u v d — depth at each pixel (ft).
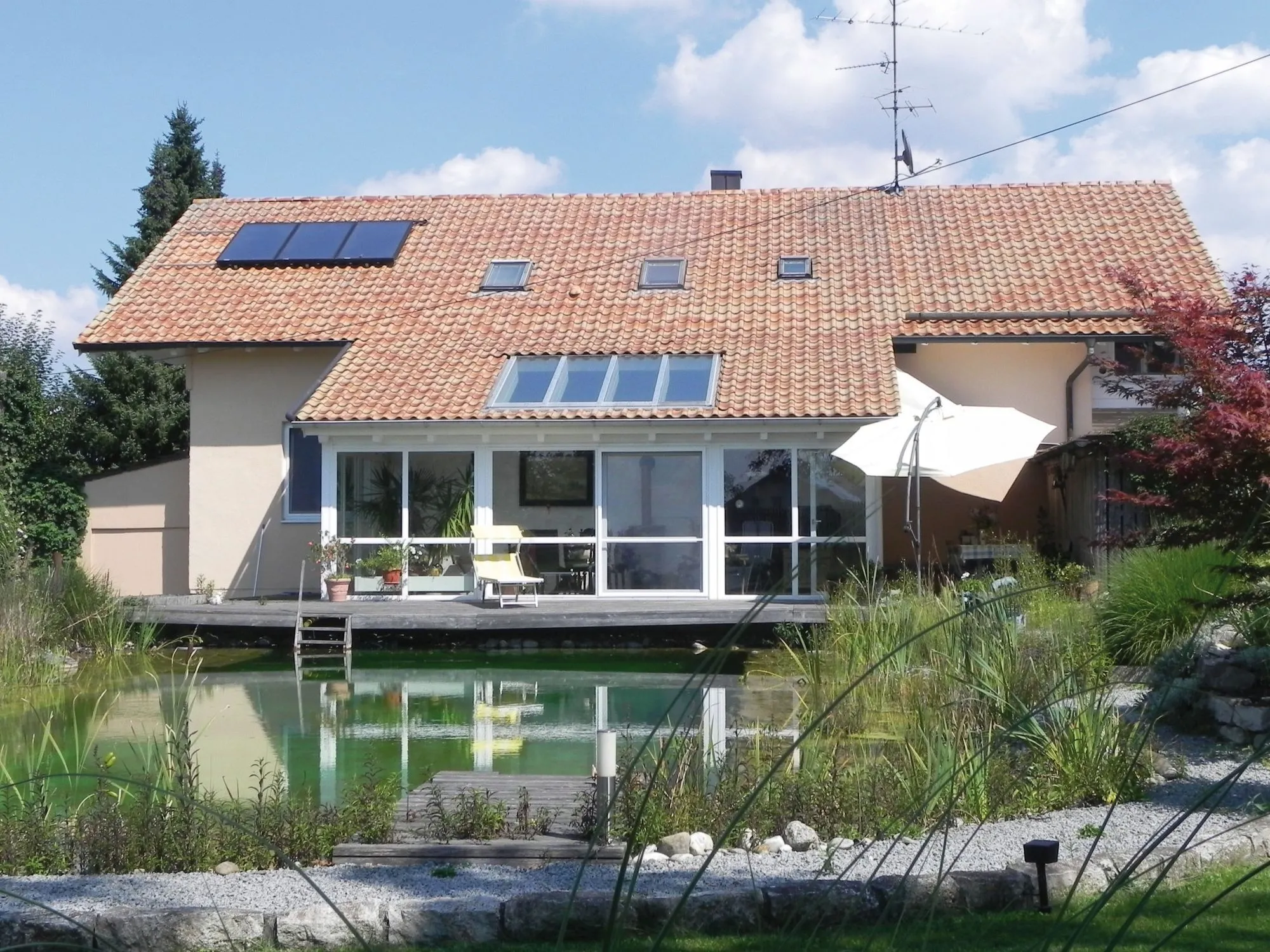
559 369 69.31
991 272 77.61
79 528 80.53
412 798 28.09
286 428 76.54
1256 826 22.67
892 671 32.71
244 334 74.43
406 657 57.72
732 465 66.44
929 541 73.26
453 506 67.56
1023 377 73.31
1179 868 20.66
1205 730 32.01
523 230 86.84
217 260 82.89
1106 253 78.38
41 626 52.80
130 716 42.47
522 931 19.31
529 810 26.20
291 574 75.87
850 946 17.76
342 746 37.42
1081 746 26.45
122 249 143.33
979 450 51.67
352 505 67.97
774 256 81.76
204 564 76.28
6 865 23.20
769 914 19.42
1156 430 53.31
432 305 77.51
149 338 74.33
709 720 38.11
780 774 25.57
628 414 64.85
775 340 71.67
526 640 59.77
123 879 22.29
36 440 89.66
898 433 52.90
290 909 19.63
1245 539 13.75
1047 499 73.36
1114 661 38.14
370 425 65.72
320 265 82.38
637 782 24.67
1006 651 30.25
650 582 66.64
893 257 80.48
